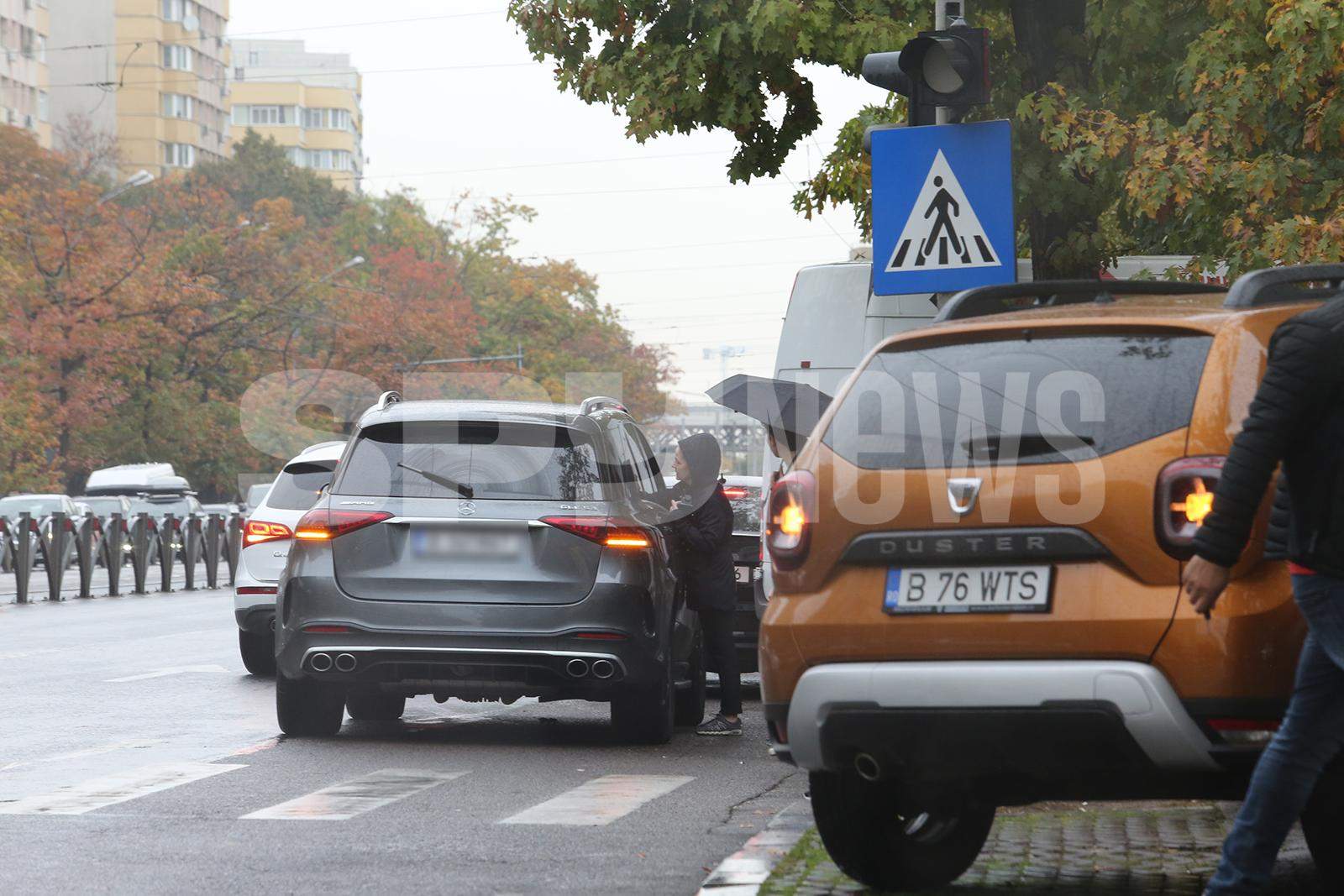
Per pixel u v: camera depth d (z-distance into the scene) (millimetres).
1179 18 43500
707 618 37375
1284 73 39344
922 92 30062
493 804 27469
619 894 20391
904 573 18422
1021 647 17688
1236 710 16844
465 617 33406
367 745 34844
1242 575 17016
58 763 31938
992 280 30016
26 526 92625
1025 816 25438
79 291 197125
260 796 28062
